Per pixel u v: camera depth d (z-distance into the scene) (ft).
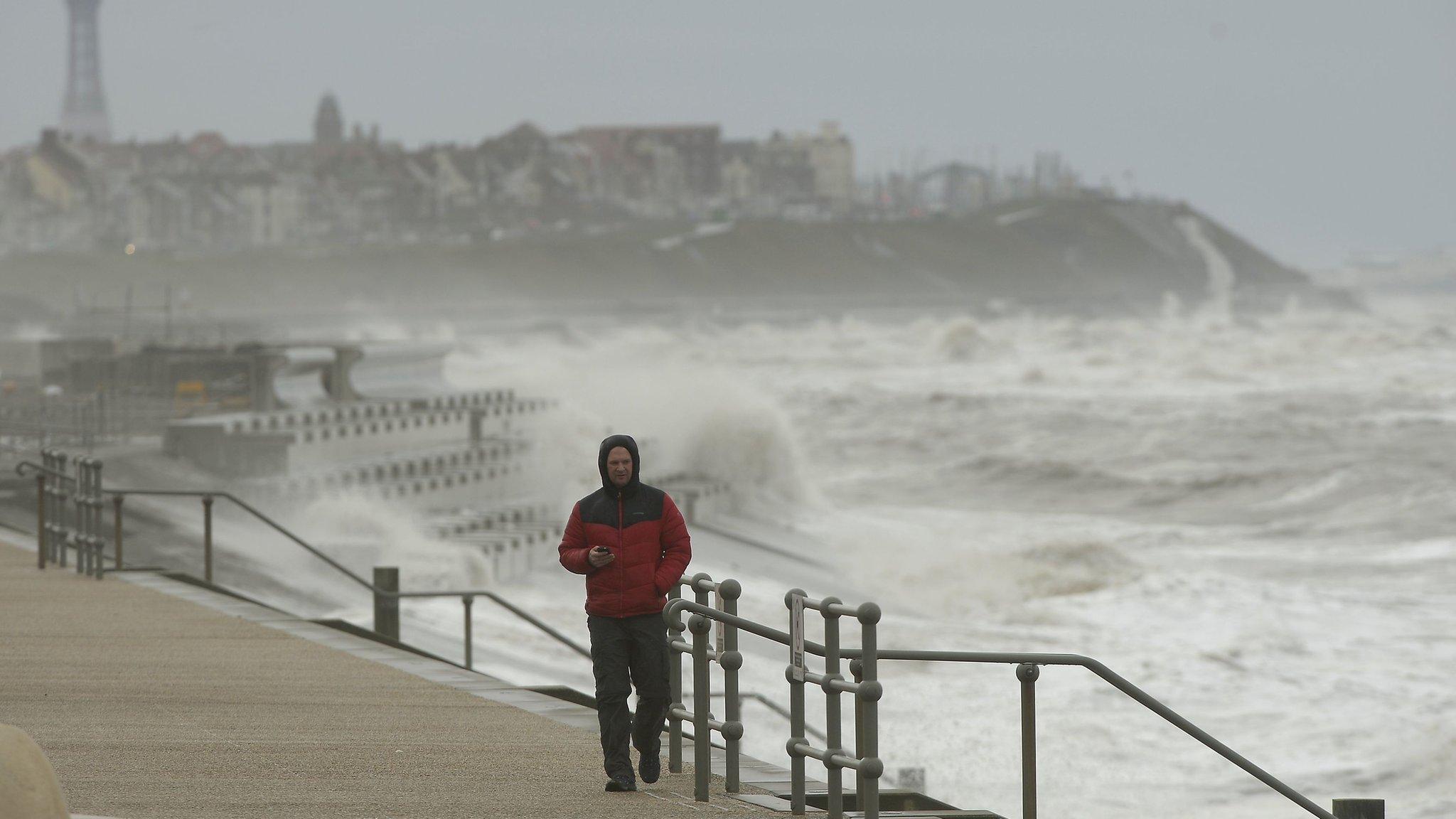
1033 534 289.74
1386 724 143.74
